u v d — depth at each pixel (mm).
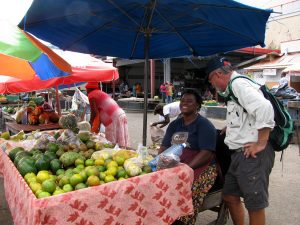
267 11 2717
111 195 2125
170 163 2486
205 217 4098
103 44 4047
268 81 19484
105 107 5344
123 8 2967
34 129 5605
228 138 2797
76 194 2000
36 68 4223
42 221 1845
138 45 4223
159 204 2377
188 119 3061
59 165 2598
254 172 2604
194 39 3816
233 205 2988
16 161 2779
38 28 3014
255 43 3484
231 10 2777
